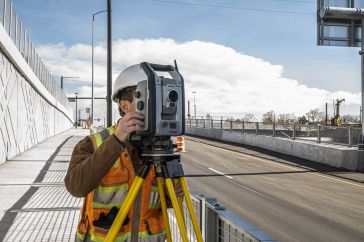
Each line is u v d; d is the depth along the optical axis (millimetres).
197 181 13734
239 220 2217
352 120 62906
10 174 13727
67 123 72625
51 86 42938
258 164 18953
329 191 12156
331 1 17094
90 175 1816
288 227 7891
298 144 22422
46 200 9406
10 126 19156
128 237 2010
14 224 7250
